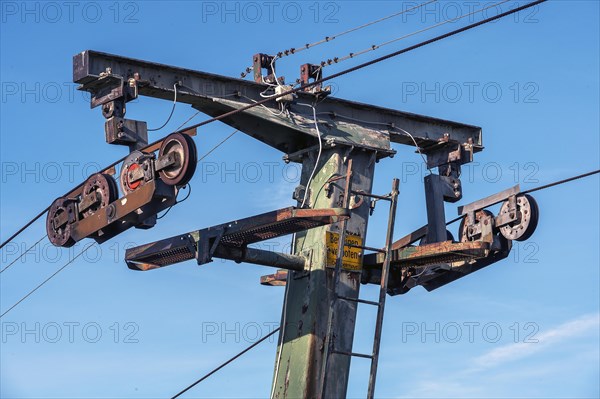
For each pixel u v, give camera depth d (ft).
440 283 79.71
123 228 70.33
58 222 73.82
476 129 81.87
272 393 71.87
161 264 75.92
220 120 73.46
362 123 77.10
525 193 75.77
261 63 74.74
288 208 66.28
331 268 71.41
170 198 67.10
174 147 66.54
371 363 67.10
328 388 69.62
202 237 69.92
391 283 77.66
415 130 79.71
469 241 77.97
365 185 74.18
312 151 74.33
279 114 73.41
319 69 75.25
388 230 69.62
